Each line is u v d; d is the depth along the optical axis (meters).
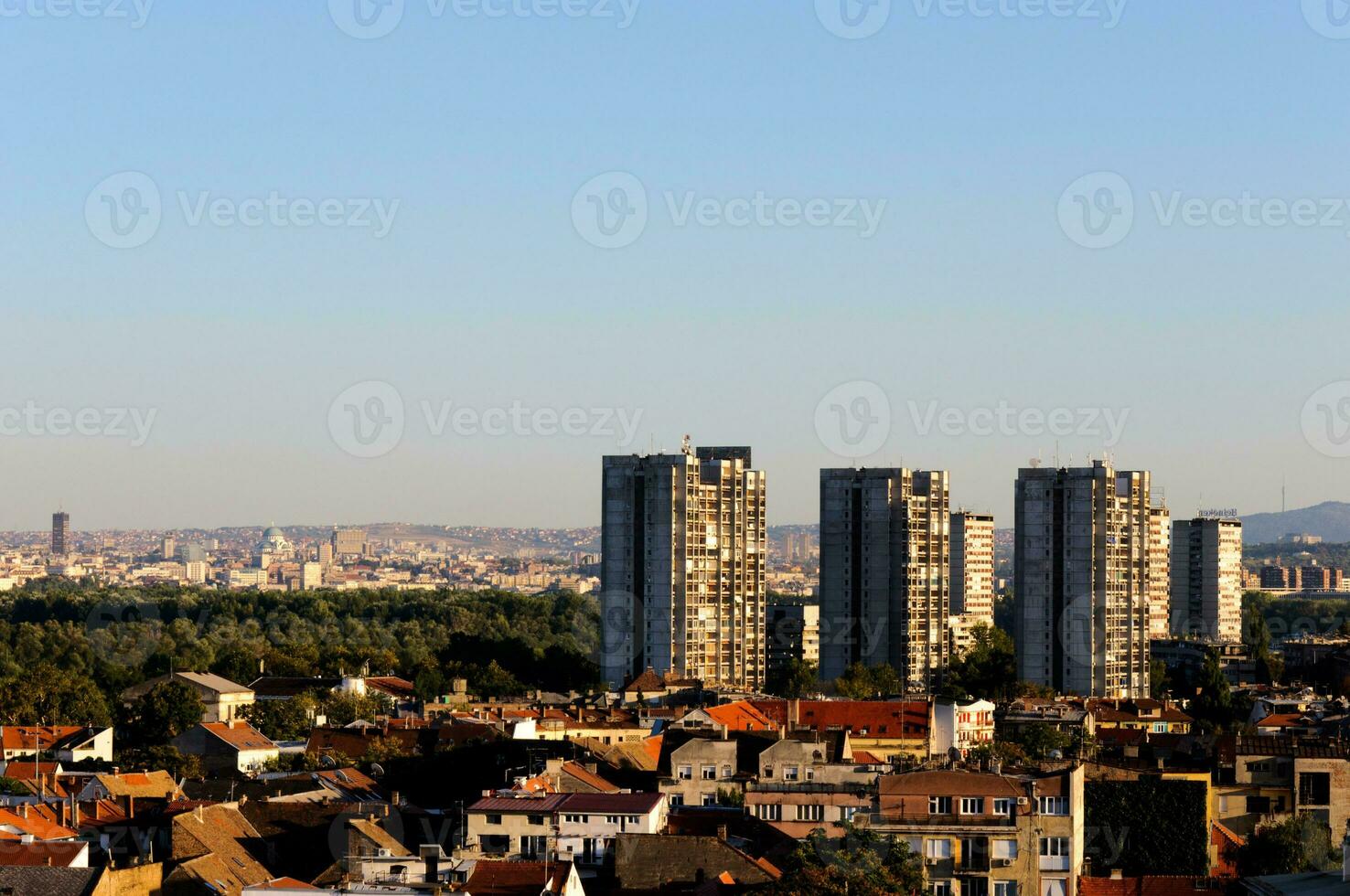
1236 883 190.00
